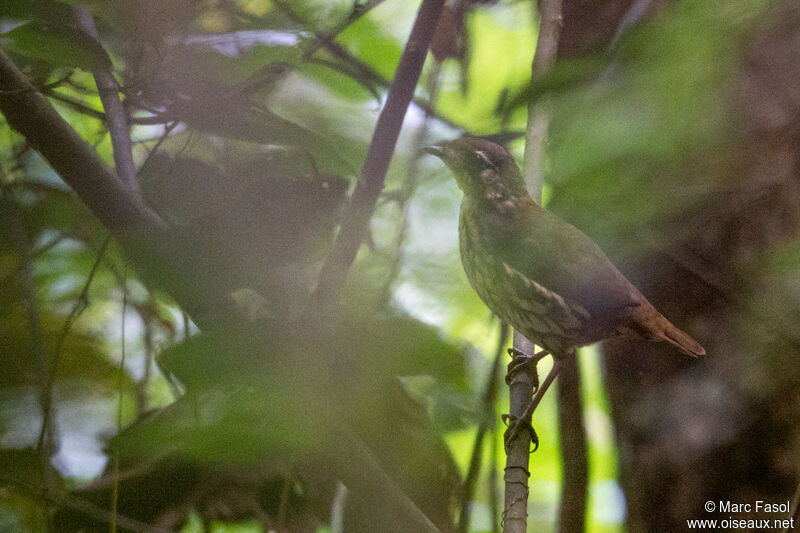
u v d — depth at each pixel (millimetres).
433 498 6871
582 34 7715
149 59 5660
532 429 7082
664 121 3797
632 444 8953
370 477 5746
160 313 8344
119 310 8930
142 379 7762
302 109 9141
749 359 8328
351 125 9117
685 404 8648
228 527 7727
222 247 5938
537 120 6824
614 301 7719
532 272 7734
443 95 9523
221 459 4430
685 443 8594
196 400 4707
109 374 8641
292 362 4887
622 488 9086
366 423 6117
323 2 7562
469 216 8180
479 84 9484
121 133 6113
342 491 7062
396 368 5066
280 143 5855
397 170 9586
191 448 4434
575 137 3969
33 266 8086
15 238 7418
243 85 5797
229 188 6301
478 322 9852
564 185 4102
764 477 8297
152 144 7680
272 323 5105
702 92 3680
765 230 7059
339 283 5602
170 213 6371
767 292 6793
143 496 6914
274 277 6094
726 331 8422
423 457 6602
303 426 4652
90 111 6180
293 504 7281
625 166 3971
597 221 4691
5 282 8203
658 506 8711
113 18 5262
